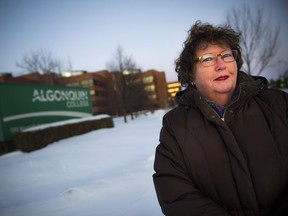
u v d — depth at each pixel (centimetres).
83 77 6169
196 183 129
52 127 1088
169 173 127
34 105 1228
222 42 133
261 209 119
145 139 922
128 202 308
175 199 120
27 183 536
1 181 569
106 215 281
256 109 125
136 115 3488
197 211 111
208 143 126
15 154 954
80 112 1608
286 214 107
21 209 341
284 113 124
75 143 1007
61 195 372
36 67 2484
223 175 122
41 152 899
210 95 141
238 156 116
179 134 132
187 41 143
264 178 117
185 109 143
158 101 8019
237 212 121
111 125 1633
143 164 494
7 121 1070
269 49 1173
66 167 623
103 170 549
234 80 134
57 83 2669
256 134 120
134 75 2903
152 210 272
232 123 125
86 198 344
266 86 135
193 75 144
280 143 118
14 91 1124
